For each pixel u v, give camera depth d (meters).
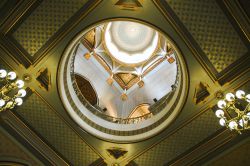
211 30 6.72
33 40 7.07
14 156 8.25
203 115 7.91
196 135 8.15
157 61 13.34
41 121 8.19
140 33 13.41
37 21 6.85
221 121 6.36
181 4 6.49
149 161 8.63
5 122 7.94
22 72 7.46
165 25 6.85
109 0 6.52
